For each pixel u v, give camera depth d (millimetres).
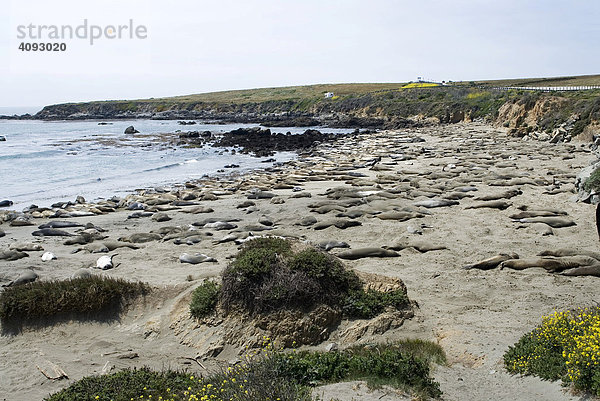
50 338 10445
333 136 63594
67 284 11336
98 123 98750
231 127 86188
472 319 10727
